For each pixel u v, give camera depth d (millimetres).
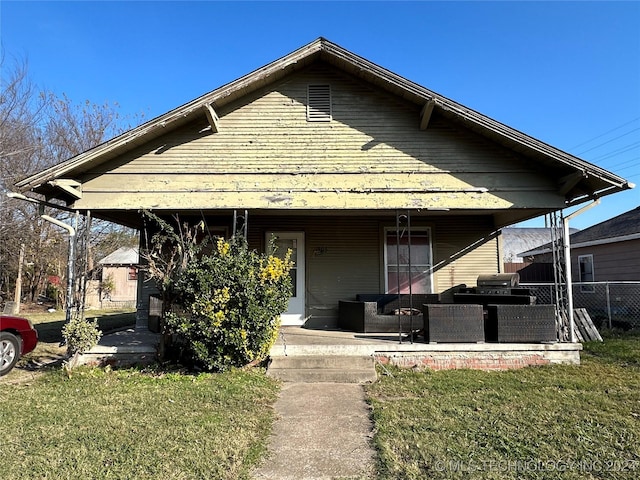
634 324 11961
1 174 16078
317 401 5410
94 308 23547
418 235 10531
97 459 3600
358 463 3637
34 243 20859
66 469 3412
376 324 8797
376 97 7992
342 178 7766
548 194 7609
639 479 3264
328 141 7879
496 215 10234
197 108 7359
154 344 7457
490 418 4609
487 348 7195
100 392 5688
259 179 7734
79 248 7754
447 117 7793
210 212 8648
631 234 14578
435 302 9914
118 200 7570
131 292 27859
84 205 7551
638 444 3902
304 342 7613
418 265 10445
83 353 7281
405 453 3766
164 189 7645
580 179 7145
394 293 10328
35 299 22438
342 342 7605
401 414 4785
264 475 3430
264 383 6094
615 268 15727
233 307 6645
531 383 6113
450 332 7383
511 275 8469
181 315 6770
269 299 6742
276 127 7902
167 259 9031
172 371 6766
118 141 7234
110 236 22016
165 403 5160
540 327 7371
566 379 6312
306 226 10391
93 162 7496
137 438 4051
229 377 6332
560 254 7770
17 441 3984
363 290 10320
